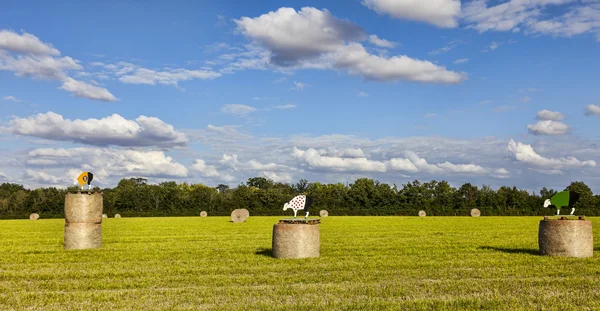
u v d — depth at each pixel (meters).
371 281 14.19
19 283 14.29
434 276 14.99
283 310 10.82
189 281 14.34
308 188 142.25
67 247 23.36
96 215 23.77
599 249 22.73
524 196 107.56
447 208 88.81
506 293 12.45
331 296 12.12
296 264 17.53
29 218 82.69
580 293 12.41
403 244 25.16
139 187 110.31
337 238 29.27
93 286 13.74
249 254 20.81
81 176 23.77
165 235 33.25
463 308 10.91
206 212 87.00
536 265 17.16
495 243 25.70
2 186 133.38
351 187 122.38
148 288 13.41
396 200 111.50
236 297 12.09
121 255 20.59
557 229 19.73
